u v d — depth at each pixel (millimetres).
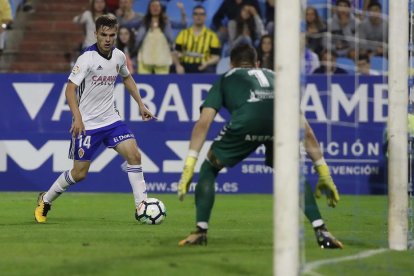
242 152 20797
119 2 48125
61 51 49531
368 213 33156
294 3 15547
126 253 20125
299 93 16094
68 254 20047
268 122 20375
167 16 47531
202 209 21188
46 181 40906
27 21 49938
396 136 21281
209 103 20469
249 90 20391
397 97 21125
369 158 40312
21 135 40781
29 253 20281
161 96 40469
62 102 40688
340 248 21391
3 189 41062
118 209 34188
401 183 21422
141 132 40688
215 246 21766
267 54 46062
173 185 41000
